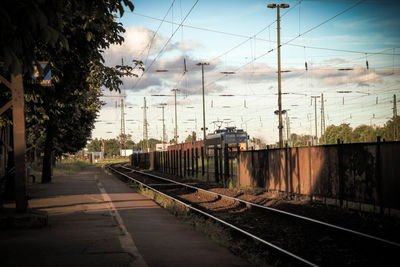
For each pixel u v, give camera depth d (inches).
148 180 1268.5
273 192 740.0
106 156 7396.7
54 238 333.7
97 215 476.4
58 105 672.4
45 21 177.2
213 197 728.3
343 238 350.9
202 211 525.0
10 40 182.1
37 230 372.5
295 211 525.3
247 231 409.1
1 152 922.7
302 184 625.0
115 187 941.8
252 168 854.5
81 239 330.0
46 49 481.4
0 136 679.7
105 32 485.1
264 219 477.4
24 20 174.9
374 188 453.7
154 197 704.4
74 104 772.6
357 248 322.7
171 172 1595.7
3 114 546.3
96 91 1192.8
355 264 278.7
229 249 316.5
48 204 593.3
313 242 349.1
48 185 1001.5
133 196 722.8
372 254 303.4
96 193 779.4
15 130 398.9
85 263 251.8
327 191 552.1
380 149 443.2
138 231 376.8
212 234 358.6
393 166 423.2
